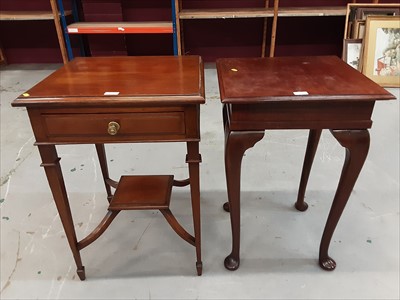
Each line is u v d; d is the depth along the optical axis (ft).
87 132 3.17
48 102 2.94
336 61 4.12
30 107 3.01
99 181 5.97
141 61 4.10
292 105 3.16
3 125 7.98
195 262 4.33
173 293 3.92
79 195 5.59
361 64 9.70
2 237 4.74
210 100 9.29
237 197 3.72
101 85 3.27
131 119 3.10
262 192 5.62
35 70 11.73
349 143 3.35
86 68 3.85
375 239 4.61
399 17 9.32
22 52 12.24
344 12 9.88
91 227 4.92
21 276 4.16
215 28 11.50
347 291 3.90
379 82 9.64
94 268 4.26
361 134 3.30
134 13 11.18
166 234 4.80
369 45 9.53
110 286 4.02
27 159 6.64
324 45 11.74
